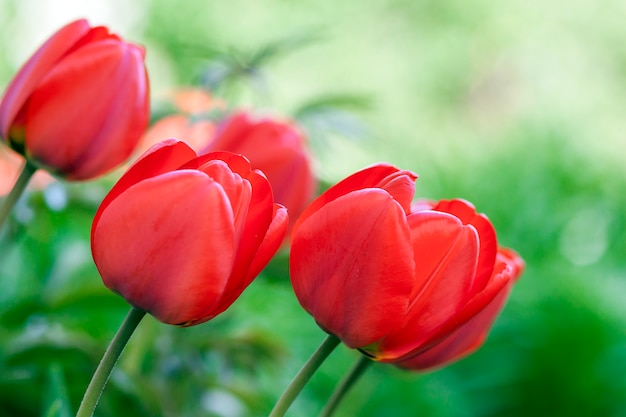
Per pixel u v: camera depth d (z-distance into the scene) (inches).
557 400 70.6
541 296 74.8
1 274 50.0
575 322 71.8
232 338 45.3
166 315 31.3
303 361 62.4
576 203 101.1
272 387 56.6
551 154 109.3
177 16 150.6
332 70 187.6
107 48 35.3
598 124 159.6
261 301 59.1
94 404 31.4
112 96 35.3
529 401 70.9
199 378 44.8
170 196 30.7
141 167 31.2
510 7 216.5
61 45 35.3
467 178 99.9
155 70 97.7
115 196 31.3
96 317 47.6
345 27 194.4
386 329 31.9
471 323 34.3
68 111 35.3
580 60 207.5
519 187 98.7
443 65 205.2
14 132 35.5
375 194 31.6
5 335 41.4
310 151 43.5
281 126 39.4
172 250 30.8
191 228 30.7
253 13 173.9
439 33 209.0
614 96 198.1
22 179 35.8
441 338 32.3
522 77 209.5
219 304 31.2
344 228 31.7
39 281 49.2
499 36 215.8
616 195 107.4
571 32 211.2
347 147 108.9
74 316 45.4
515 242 89.6
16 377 40.5
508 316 73.2
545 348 71.1
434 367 34.7
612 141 146.9
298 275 32.2
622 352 71.7
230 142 39.2
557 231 93.2
